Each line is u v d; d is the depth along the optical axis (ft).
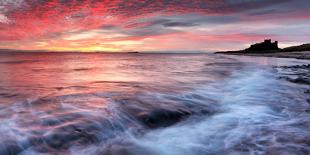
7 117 18.78
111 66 97.55
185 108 23.43
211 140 16.08
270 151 13.70
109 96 27.99
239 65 93.15
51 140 14.73
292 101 27.07
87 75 57.67
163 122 19.69
